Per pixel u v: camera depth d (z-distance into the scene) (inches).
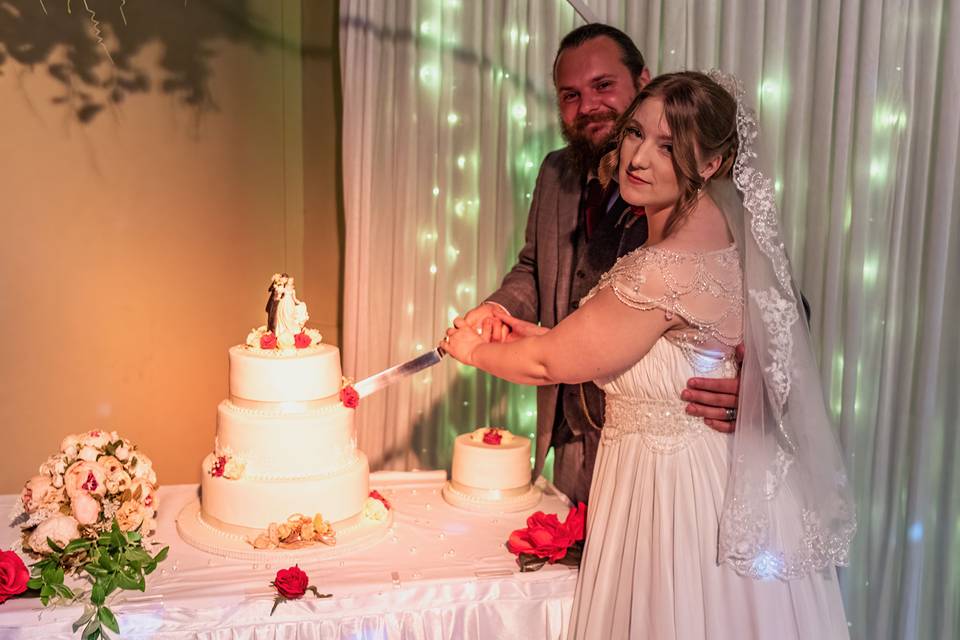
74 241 123.3
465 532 88.8
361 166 137.4
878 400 87.4
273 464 84.1
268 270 161.6
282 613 72.6
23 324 118.3
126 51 128.1
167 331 139.3
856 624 90.0
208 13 142.2
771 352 68.7
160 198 135.8
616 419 76.0
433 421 140.8
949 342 82.7
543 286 106.8
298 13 165.0
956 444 82.4
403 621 74.9
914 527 84.1
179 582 74.9
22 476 120.3
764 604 68.0
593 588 74.0
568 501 100.3
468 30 132.4
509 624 77.2
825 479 72.4
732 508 68.8
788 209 92.2
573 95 100.1
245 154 153.3
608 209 98.7
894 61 84.6
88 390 127.3
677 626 68.2
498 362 77.2
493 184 132.8
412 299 139.6
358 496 87.5
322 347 92.4
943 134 80.4
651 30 104.6
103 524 77.4
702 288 68.5
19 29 114.0
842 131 87.0
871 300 88.0
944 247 81.2
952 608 84.8
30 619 68.6
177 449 143.1
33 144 117.0
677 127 68.1
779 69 93.1
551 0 124.6
